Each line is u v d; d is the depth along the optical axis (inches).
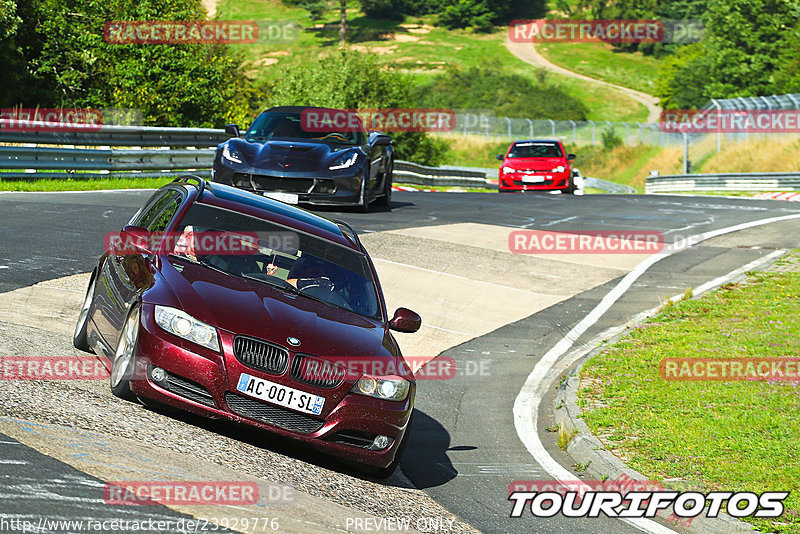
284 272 468.4
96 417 385.4
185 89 2699.3
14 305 591.5
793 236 1237.7
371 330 454.3
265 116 1199.6
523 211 1435.8
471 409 596.4
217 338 399.2
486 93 7313.0
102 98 2696.9
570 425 551.5
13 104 2566.4
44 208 1023.0
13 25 2460.6
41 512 269.0
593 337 781.9
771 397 596.4
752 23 4845.0
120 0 2691.9
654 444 511.5
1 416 353.4
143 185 1434.5
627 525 414.6
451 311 822.5
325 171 1106.7
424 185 2431.1
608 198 1749.5
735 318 805.9
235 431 432.8
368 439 418.0
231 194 527.5
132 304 420.8
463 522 394.0
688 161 3720.5
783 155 3120.1
